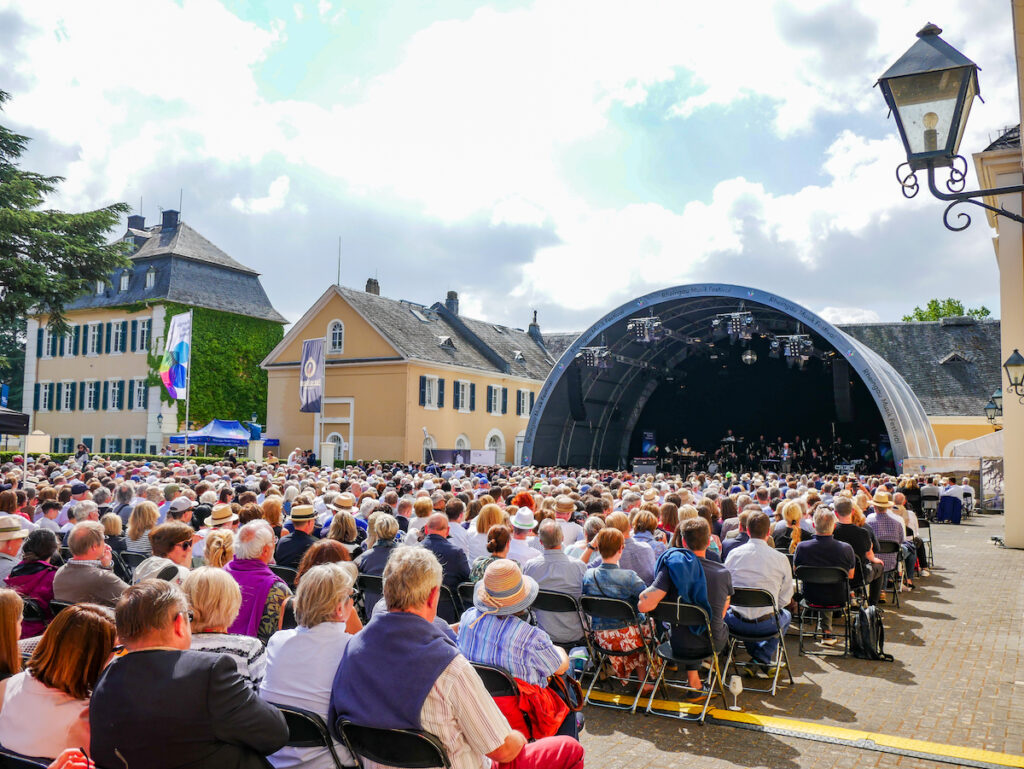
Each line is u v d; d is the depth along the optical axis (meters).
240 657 3.58
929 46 5.48
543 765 3.52
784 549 9.48
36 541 5.89
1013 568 13.30
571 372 31.62
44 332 45.66
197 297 42.00
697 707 6.24
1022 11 6.08
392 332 37.22
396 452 35.97
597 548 6.36
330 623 3.63
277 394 39.97
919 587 11.59
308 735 3.39
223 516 7.23
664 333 31.30
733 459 38.56
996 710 6.18
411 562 3.31
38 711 3.05
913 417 28.34
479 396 41.28
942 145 5.39
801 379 38.12
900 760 5.21
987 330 39.59
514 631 4.16
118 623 2.84
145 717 2.70
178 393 32.09
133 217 46.88
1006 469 15.95
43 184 26.50
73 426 43.62
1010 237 15.17
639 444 41.28
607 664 6.85
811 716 6.08
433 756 3.04
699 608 5.86
